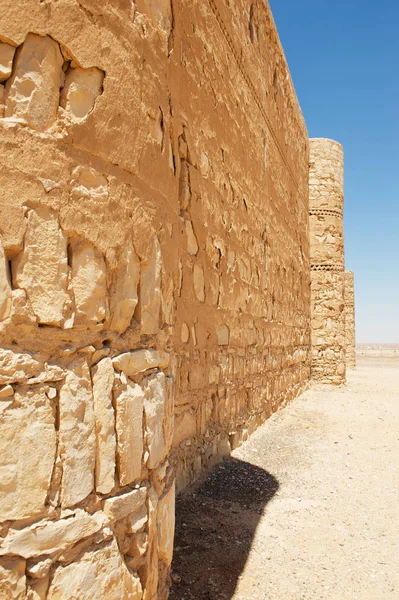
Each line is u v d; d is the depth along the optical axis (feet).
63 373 6.03
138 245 7.46
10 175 5.52
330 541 13.16
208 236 17.78
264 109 27.09
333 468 19.88
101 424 6.51
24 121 5.69
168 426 8.56
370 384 56.39
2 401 5.38
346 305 92.43
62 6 6.07
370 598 10.53
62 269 6.05
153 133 7.97
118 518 6.68
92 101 6.48
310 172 50.16
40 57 5.88
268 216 28.22
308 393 42.42
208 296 17.83
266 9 27.25
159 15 8.25
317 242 49.55
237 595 10.14
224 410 19.72
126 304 7.20
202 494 15.49
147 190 7.76
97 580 6.20
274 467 19.42
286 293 34.27
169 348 8.89
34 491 5.57
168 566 8.59
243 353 22.53
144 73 7.64
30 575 5.51
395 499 16.60
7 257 5.52
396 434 26.66
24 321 5.63
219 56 19.16
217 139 18.84
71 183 6.18
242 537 12.77
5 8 5.56
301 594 10.46
